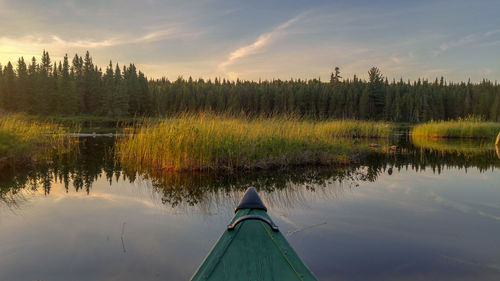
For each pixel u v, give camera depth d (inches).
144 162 375.2
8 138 376.5
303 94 2292.1
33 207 203.6
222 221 178.4
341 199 226.8
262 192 245.1
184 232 161.5
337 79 3179.1
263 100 2214.6
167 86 3048.7
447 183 285.1
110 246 143.7
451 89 3011.8
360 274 118.6
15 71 2208.4
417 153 515.8
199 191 247.3
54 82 2052.2
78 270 121.2
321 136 457.7
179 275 118.2
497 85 2888.8
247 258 82.7
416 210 200.8
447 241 151.3
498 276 117.5
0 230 163.2
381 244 146.8
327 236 155.9
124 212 194.1
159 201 219.1
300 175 311.9
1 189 251.3
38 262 127.9
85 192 242.7
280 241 91.3
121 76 2529.5
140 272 119.8
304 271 76.2
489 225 173.5
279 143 370.3
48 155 449.7
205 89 2758.4
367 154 498.6
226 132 362.9
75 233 159.2
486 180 299.4
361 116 2167.8
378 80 2224.4
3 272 119.7
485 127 895.1
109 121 1749.5
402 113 2472.9
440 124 971.3
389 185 274.1
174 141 340.5
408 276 117.3
